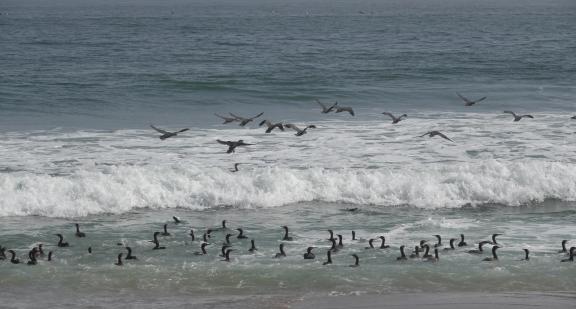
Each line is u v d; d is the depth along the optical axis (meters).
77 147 38.91
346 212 30.89
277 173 33.53
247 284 23.06
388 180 33.28
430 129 43.41
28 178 31.92
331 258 25.08
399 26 168.38
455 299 21.72
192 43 107.44
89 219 29.72
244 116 48.41
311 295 22.20
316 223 29.42
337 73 69.12
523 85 61.81
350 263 24.70
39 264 24.42
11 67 71.75
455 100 54.47
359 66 76.06
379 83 62.66
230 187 32.44
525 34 133.75
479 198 32.56
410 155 37.78
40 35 125.31
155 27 158.38
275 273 23.80
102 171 34.16
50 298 21.88
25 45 100.56
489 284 23.08
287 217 30.20
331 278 23.41
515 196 32.69
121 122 45.91
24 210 30.16
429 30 149.50
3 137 40.91
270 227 28.88
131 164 35.91
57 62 77.31
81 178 32.41
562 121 45.59
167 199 31.61
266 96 55.16
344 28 158.12
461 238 26.62
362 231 28.41
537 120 45.97
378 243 26.89
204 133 42.56
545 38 121.69
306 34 133.38
